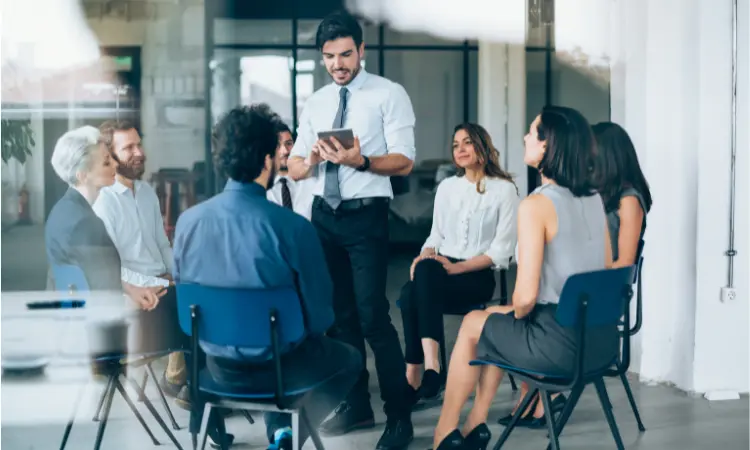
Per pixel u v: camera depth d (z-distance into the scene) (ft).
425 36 30.71
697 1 14.75
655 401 14.82
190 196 29.84
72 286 11.20
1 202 27.81
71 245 11.62
